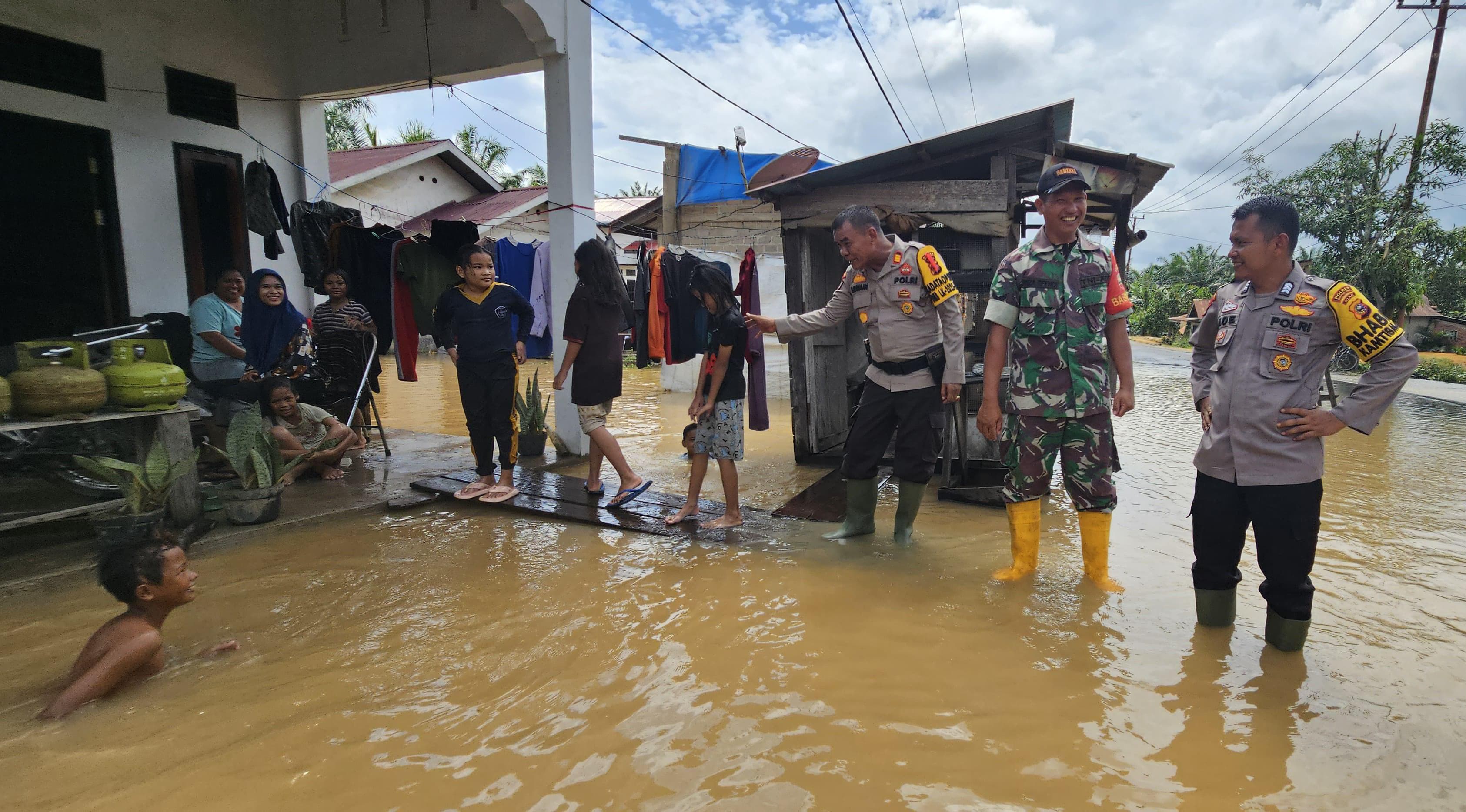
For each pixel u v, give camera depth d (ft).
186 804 6.35
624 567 12.35
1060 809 6.27
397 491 17.20
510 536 14.14
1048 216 11.02
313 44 24.66
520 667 8.84
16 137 18.83
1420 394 46.09
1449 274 90.48
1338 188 66.33
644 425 28.09
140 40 21.04
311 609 10.58
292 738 7.35
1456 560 13.09
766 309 34.27
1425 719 7.72
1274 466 8.80
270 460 14.73
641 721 7.63
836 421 22.45
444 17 22.49
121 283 20.92
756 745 7.21
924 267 12.46
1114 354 11.48
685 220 48.32
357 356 20.88
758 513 15.58
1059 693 8.20
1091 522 11.43
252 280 18.88
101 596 11.16
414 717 7.75
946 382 12.42
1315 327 8.58
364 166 55.83
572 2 19.77
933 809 6.25
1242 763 6.93
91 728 7.51
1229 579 9.64
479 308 16.02
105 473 12.40
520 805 6.33
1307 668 8.83
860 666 8.83
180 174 22.12
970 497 16.62
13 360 13.71
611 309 15.88
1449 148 60.54
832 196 19.47
